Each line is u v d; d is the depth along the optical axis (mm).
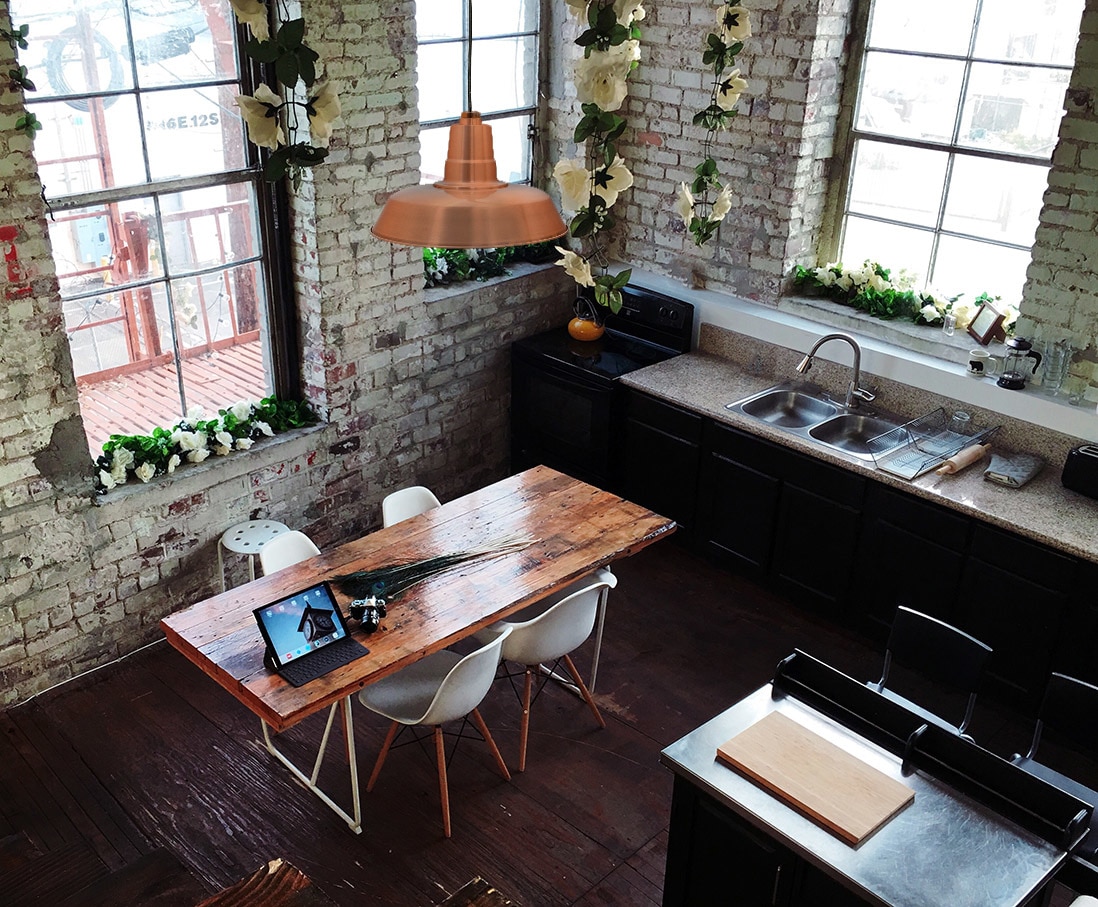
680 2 5168
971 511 4215
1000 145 4609
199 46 4258
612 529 4180
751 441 4930
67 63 3883
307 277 4820
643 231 5801
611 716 4332
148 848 3652
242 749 4113
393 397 5348
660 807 3883
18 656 4262
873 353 4941
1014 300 4758
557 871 3596
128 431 4535
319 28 4363
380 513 5543
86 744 4113
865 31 4883
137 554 4512
